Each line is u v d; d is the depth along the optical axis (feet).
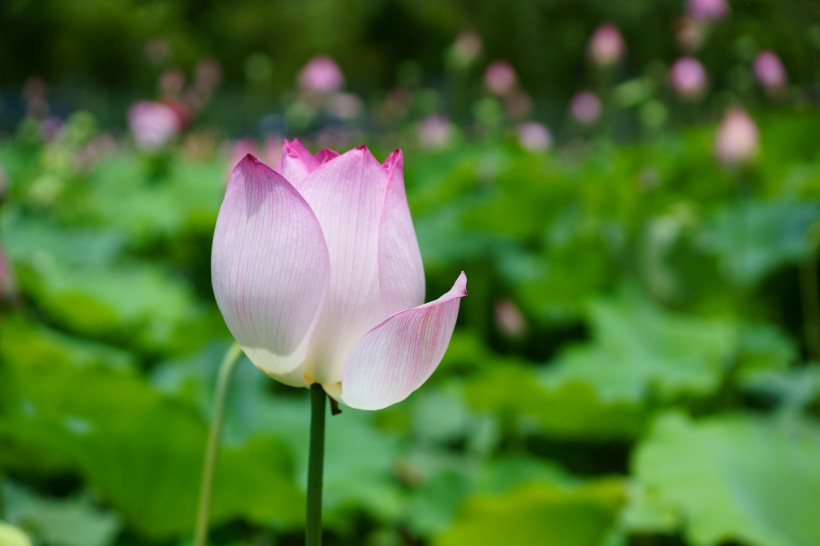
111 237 16.05
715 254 13.71
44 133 29.37
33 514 6.93
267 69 31.86
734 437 7.82
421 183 22.35
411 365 4.02
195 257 18.15
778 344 12.10
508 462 8.86
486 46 84.94
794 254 13.87
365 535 8.84
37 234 15.38
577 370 11.27
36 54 82.07
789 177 17.42
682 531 8.10
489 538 7.25
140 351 10.99
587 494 6.78
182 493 6.15
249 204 4.03
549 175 16.88
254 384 9.29
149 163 23.35
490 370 9.43
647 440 8.02
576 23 80.69
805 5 20.30
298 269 4.02
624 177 18.81
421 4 94.53
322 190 4.05
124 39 76.69
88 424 5.82
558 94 82.38
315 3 100.27
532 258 15.37
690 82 18.39
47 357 7.85
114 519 7.23
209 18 93.30
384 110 30.42
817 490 7.22
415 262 4.09
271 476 6.16
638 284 14.17
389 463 8.33
